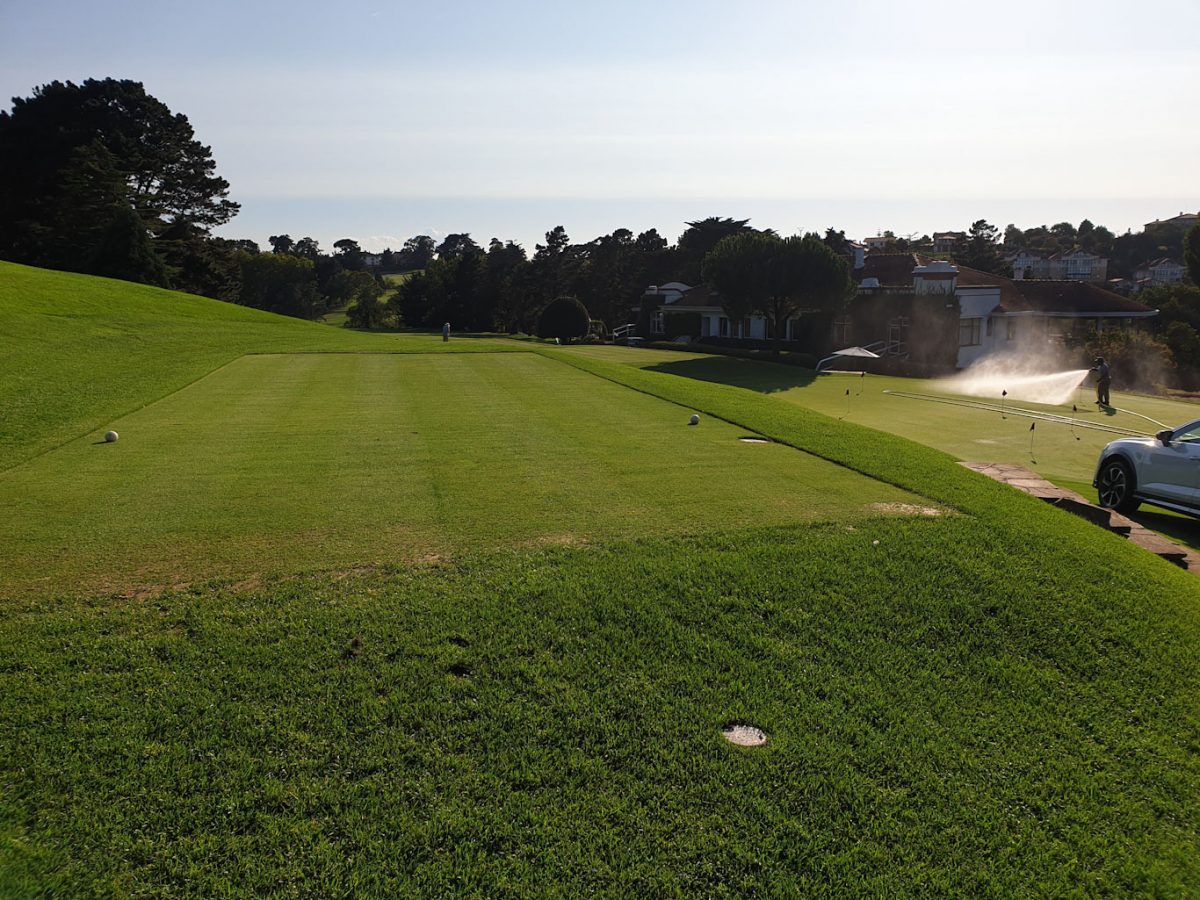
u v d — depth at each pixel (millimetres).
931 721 4547
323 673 4641
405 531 6867
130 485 8156
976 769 4172
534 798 3783
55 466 8898
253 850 3412
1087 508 9305
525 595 5652
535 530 6945
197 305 33250
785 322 45906
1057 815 3895
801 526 7148
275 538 6625
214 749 3982
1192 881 3561
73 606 5285
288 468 8961
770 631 5371
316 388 14953
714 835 3627
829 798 3898
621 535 6852
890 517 7434
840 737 4352
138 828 3492
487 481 8523
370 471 8883
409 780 3850
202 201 65688
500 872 3365
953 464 9828
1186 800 4051
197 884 3232
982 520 7387
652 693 4637
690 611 5543
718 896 3324
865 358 36375
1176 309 40969
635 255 78688
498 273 79125
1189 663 5227
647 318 59969
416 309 80750
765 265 38625
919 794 3971
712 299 52344
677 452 10047
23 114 59500
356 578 5844
